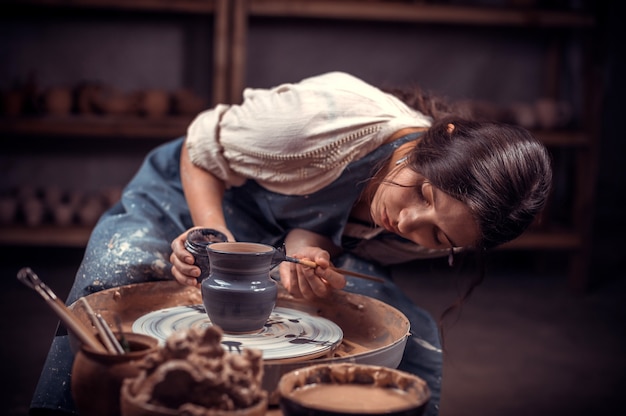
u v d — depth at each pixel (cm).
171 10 424
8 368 302
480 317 399
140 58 483
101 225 186
